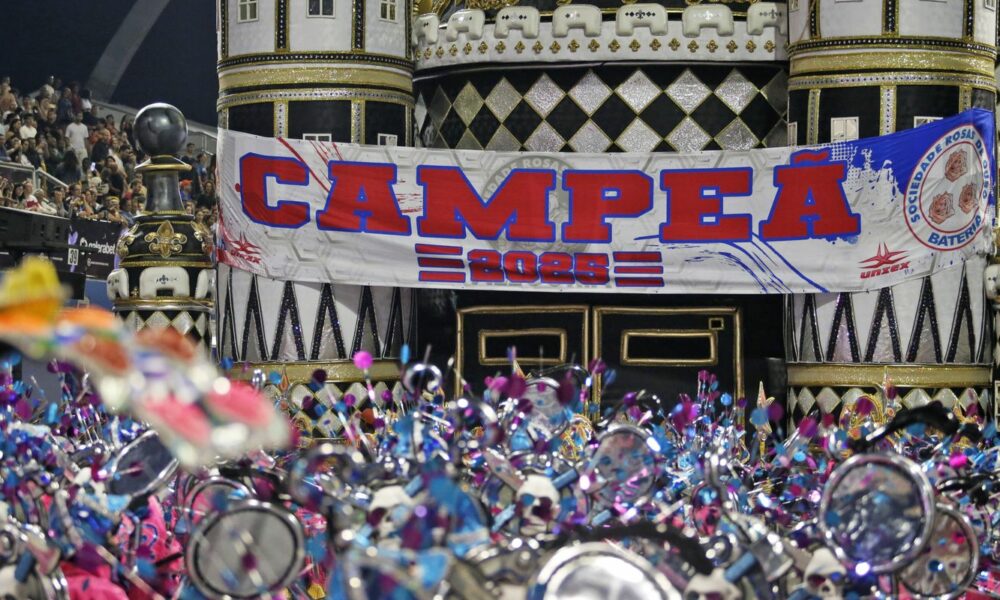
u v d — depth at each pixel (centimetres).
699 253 1267
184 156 3747
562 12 1310
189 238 1302
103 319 327
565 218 1284
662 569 558
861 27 1230
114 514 637
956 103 1241
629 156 1273
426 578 430
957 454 732
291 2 1301
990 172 1247
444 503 491
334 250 1292
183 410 305
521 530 621
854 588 581
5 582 562
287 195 1288
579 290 1288
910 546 567
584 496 648
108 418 867
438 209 1290
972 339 1242
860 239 1233
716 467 605
